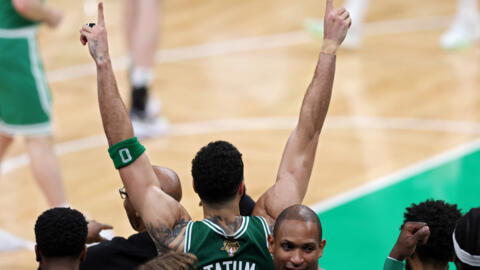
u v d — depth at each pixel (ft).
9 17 36.45
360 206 40.78
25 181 45.16
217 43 72.79
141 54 51.06
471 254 14.96
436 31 75.31
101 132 52.75
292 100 58.23
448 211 18.86
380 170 45.57
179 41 73.36
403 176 44.57
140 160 18.13
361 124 53.11
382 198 41.68
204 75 64.08
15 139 51.83
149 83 51.26
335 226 38.65
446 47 69.56
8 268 34.88
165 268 14.08
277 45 72.08
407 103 56.95
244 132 51.98
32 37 37.19
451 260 18.69
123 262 19.33
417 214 18.99
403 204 41.04
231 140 50.49
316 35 71.77
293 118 54.60
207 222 17.48
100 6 18.83
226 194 17.43
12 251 36.63
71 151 49.39
